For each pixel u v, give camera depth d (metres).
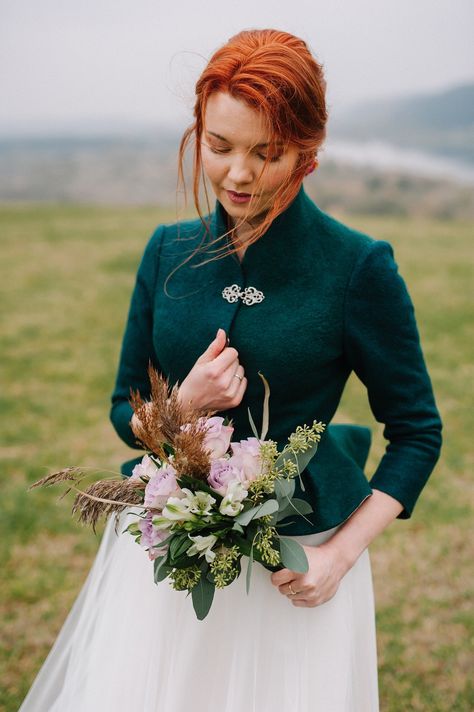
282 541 1.35
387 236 11.54
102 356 6.57
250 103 1.29
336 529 1.58
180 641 1.56
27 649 2.88
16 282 9.04
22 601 3.19
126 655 1.56
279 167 1.36
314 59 1.37
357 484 1.57
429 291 8.34
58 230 12.33
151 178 20.80
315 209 1.54
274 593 1.55
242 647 1.55
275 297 1.51
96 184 20.39
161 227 1.72
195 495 1.28
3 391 5.73
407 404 1.53
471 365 6.21
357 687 1.68
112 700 1.54
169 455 1.34
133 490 1.39
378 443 4.88
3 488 4.14
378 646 2.93
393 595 3.26
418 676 2.78
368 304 1.49
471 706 2.63
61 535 3.69
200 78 1.34
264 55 1.30
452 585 3.33
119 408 1.74
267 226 1.44
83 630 1.78
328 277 1.50
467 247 10.73
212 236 1.58
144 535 1.33
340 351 1.53
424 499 4.06
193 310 1.58
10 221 13.25
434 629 3.04
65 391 5.75
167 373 1.64
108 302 8.24
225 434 1.35
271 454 1.30
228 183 1.38
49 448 4.71
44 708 1.89
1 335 7.11
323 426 1.37
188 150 1.48
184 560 1.31
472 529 3.77
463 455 4.61
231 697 1.54
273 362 1.49
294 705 1.51
